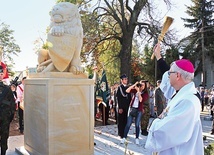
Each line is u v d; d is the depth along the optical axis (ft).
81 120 14.96
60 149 13.93
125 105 22.75
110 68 78.74
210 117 38.09
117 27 67.92
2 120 14.34
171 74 7.06
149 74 90.53
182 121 6.30
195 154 6.64
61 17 14.94
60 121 13.99
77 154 14.67
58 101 13.94
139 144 20.38
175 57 85.25
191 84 6.84
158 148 6.48
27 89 16.07
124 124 22.84
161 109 22.70
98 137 23.12
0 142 14.67
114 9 62.54
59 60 14.98
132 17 62.23
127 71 62.54
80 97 14.93
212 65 113.39
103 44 66.90
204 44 109.81
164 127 6.36
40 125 14.26
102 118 31.86
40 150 14.29
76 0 55.62
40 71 15.79
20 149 16.74
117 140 21.85
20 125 25.90
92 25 56.44
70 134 14.39
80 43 15.69
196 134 6.55
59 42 14.85
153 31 58.13
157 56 10.48
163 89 9.17
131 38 63.00
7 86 14.62
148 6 60.13
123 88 23.08
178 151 6.50
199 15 111.45
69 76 15.02
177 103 6.55
